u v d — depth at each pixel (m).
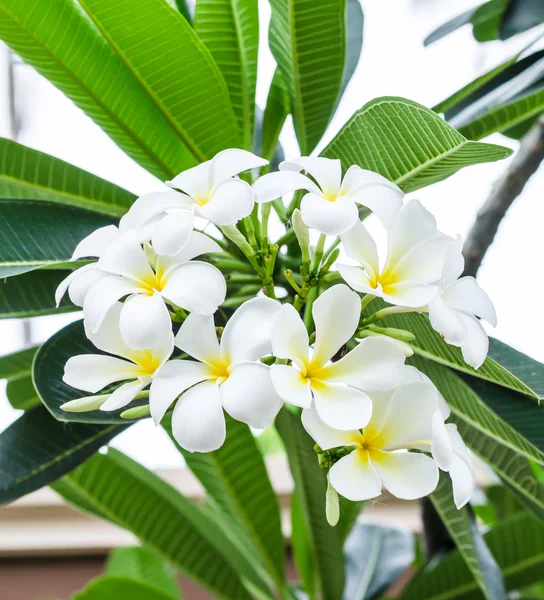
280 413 0.76
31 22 0.68
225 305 0.69
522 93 0.82
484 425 0.71
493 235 0.92
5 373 0.85
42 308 0.72
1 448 0.68
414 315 0.61
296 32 0.72
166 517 0.94
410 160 0.64
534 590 1.19
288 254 0.76
